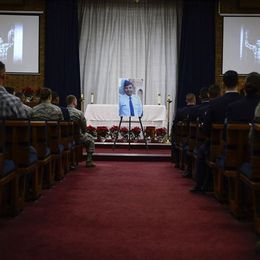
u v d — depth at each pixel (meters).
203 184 4.98
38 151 4.44
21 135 3.63
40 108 5.50
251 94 3.88
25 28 11.75
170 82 12.19
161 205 4.28
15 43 11.74
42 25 11.83
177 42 12.20
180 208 4.15
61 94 11.82
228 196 4.24
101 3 12.16
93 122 10.59
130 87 10.01
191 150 5.79
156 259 2.62
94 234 3.17
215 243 2.99
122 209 4.06
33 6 11.77
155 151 9.70
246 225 3.51
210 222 3.60
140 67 12.19
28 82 11.80
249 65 11.73
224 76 4.49
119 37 12.21
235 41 11.74
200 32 11.84
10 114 3.75
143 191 5.08
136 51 12.20
